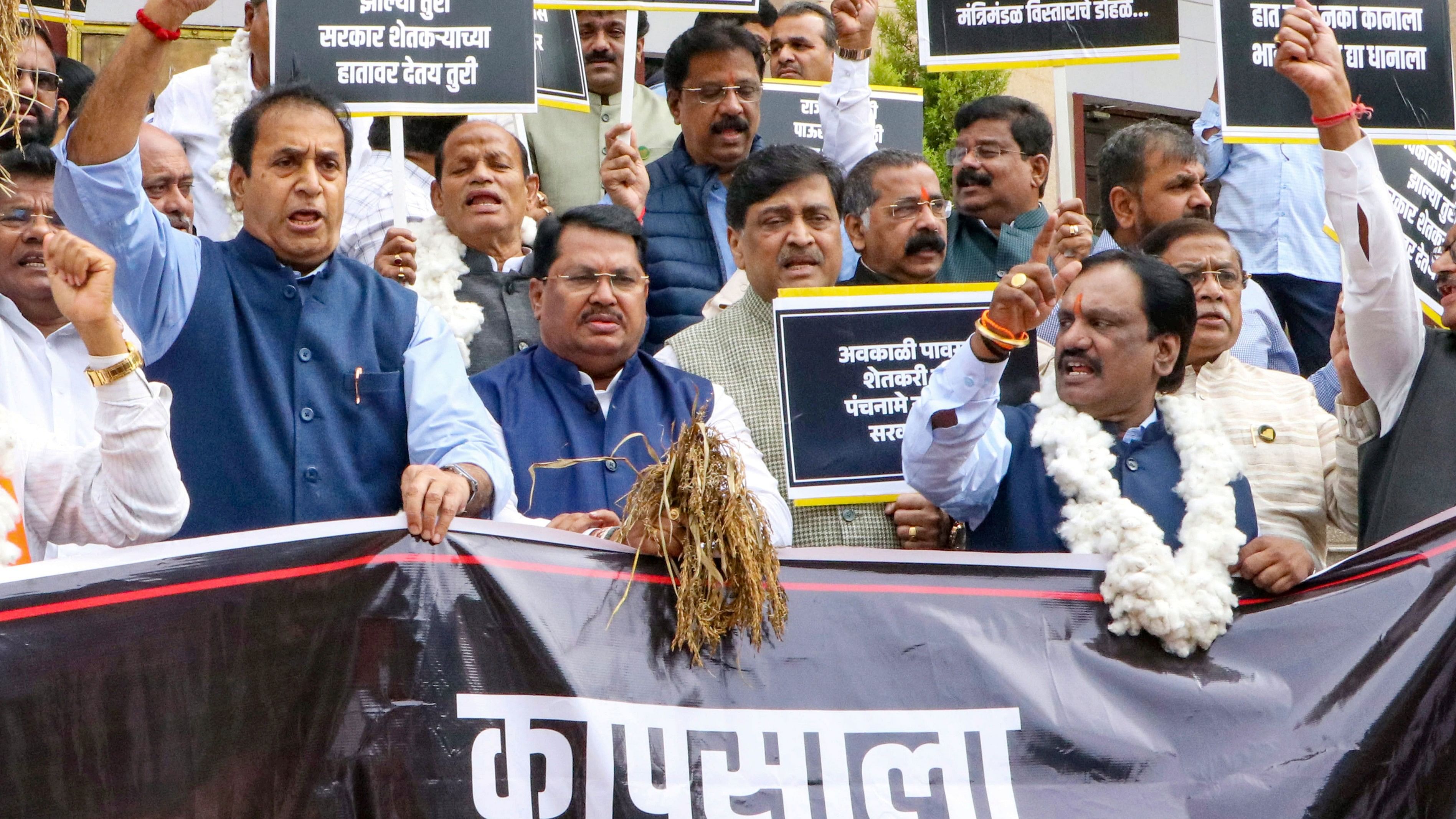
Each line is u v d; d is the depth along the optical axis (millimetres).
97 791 3184
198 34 7719
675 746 3441
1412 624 3738
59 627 3223
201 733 3256
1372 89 5273
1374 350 4312
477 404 4086
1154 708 3645
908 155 5484
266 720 3299
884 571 3688
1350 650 3719
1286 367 5938
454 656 3414
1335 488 4586
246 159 4055
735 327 4961
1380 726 3654
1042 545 3951
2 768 3143
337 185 4082
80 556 3314
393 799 3314
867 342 4434
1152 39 5410
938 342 4445
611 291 4465
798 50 7297
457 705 3385
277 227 4000
